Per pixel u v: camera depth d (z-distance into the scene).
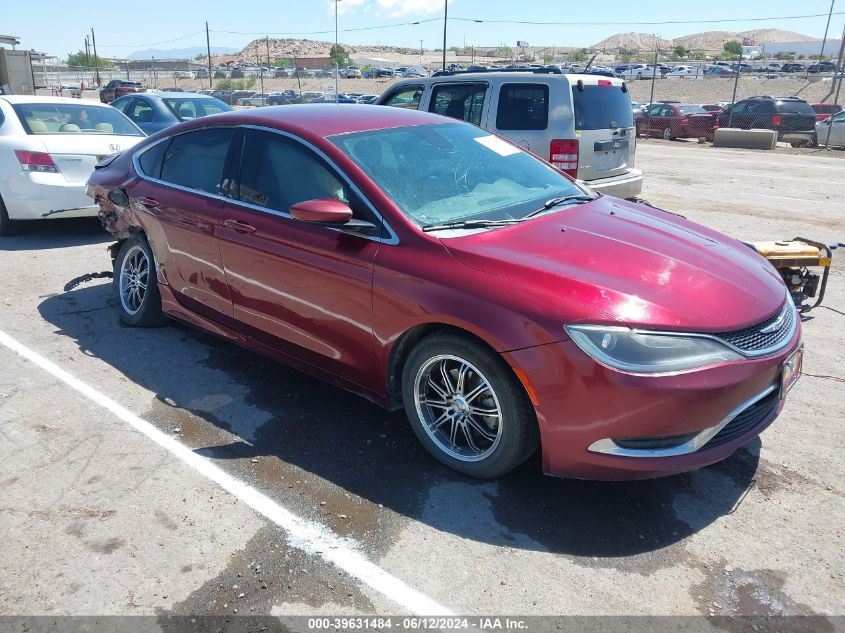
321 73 73.75
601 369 2.83
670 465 2.91
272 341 4.14
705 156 18.58
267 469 3.46
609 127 7.79
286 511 3.14
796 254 5.45
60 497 3.22
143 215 4.88
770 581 2.73
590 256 3.28
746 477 3.41
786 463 3.52
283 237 3.85
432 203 3.68
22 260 7.20
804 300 5.89
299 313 3.88
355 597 2.64
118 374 4.51
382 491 3.29
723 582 2.72
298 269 3.79
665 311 2.92
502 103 7.82
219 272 4.32
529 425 3.12
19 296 6.06
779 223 9.49
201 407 4.08
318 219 3.43
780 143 23.14
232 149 4.35
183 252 4.58
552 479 3.38
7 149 7.61
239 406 4.10
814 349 5.00
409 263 3.34
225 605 2.60
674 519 3.09
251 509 3.15
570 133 7.38
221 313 4.44
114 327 5.34
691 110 25.89
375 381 3.62
